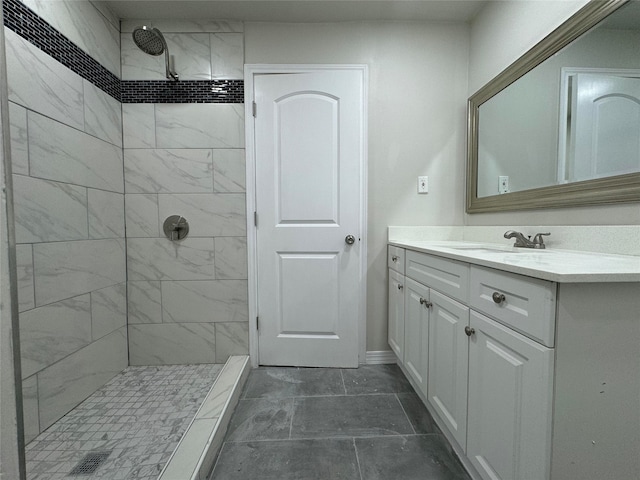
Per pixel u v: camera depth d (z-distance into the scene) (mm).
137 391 1630
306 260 1937
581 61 1137
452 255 1112
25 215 1225
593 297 681
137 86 1843
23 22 1212
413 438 1307
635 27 952
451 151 1948
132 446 1227
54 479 1071
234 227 1913
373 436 1319
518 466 791
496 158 1648
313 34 1864
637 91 948
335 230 1921
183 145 1874
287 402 1577
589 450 704
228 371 1748
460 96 1932
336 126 1889
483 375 944
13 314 452
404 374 1857
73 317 1469
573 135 1175
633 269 710
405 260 1645
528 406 751
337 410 1505
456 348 1109
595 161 1085
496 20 1655
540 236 1290
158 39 1562
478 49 1817
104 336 1697
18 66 1194
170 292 1922
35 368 1272
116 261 1801
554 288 674
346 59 1881
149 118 1856
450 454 1216
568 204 1187
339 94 1873
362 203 1923
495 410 883
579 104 1146
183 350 1948
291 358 1967
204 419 1322
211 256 1921
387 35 1888
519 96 1468
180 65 1845
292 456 1211
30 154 1243
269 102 1877
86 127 1554
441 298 1226
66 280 1428
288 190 1911
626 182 977
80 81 1513
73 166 1470
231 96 1865
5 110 444
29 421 1248
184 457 1109
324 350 1958
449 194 1957
